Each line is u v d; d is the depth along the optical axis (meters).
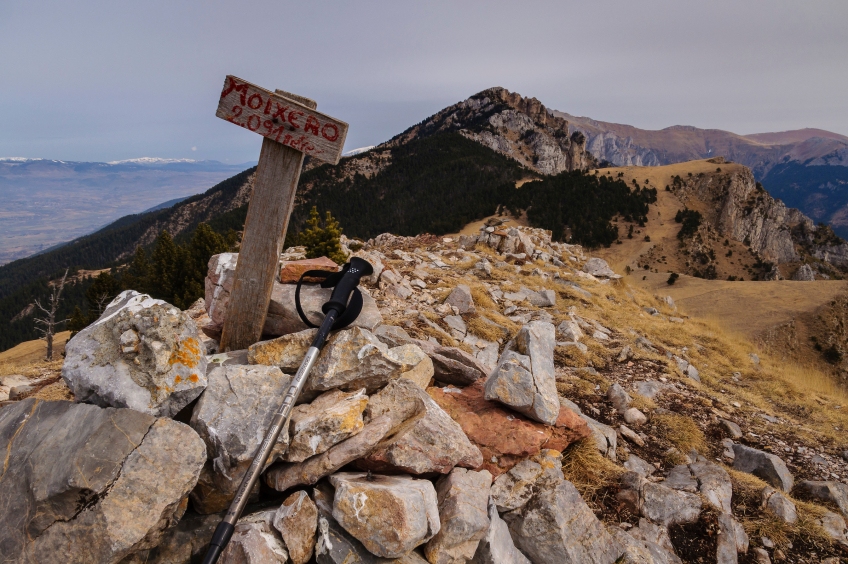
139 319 3.21
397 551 2.95
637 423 6.72
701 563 4.36
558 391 7.34
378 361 3.87
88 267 196.00
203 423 3.19
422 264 15.40
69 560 2.48
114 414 2.90
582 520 3.96
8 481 2.75
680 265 139.38
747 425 7.61
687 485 5.29
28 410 3.12
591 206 156.12
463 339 8.87
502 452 4.38
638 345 11.29
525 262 18.44
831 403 10.47
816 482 5.95
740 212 175.88
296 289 4.32
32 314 111.19
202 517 3.24
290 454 3.35
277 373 3.62
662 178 186.62
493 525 3.58
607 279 19.11
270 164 4.06
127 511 2.60
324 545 3.06
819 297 55.09
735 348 13.66
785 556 4.72
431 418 3.83
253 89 3.80
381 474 3.69
